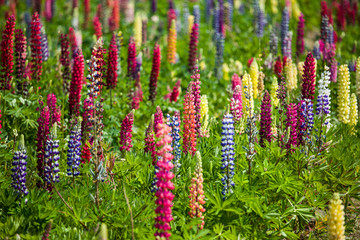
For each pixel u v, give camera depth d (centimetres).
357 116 866
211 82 1253
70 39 1223
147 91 1134
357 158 715
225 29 1833
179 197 572
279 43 1405
